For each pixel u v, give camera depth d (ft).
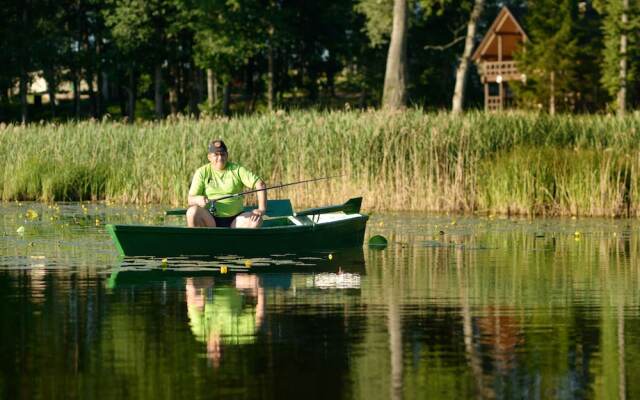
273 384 45.96
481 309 65.21
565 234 118.11
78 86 413.18
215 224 97.30
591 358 51.08
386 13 355.15
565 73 315.58
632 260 92.17
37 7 410.72
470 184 157.28
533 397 44.24
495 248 102.99
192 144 173.58
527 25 343.26
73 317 61.82
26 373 47.96
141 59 387.55
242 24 357.41
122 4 376.68
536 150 154.92
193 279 78.79
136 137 184.34
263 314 62.95
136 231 92.22
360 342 54.65
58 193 182.60
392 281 77.87
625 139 163.02
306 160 163.84
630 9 292.61
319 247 101.30
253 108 414.82
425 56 426.92
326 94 455.63
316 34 409.08
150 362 50.03
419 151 159.84
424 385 45.93
